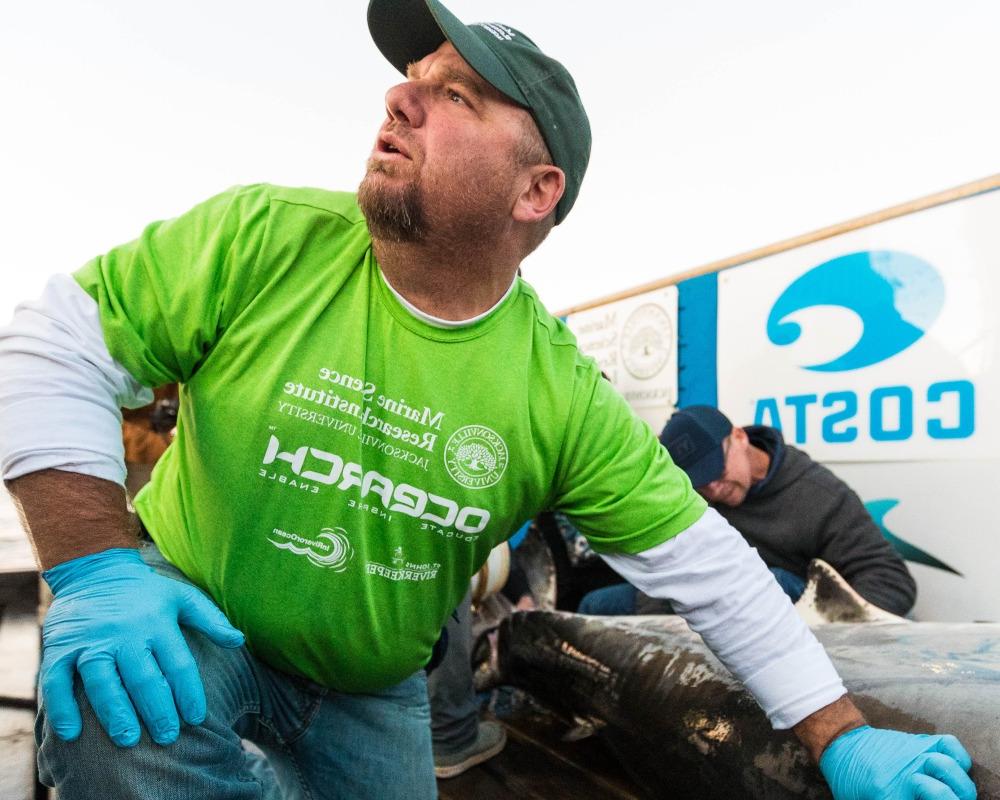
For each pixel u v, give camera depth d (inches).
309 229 40.2
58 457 33.5
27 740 47.1
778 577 83.0
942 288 84.5
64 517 33.8
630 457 43.1
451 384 39.7
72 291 36.6
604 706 59.6
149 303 37.0
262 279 38.7
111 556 34.2
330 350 38.4
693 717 49.9
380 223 36.6
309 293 38.9
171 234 38.5
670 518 42.4
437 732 64.5
